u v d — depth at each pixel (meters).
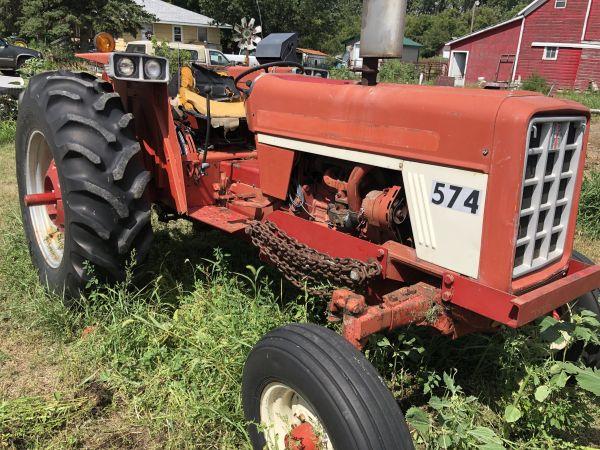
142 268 3.61
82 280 3.17
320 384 1.94
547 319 2.46
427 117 2.30
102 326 3.15
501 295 2.10
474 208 2.19
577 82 28.02
